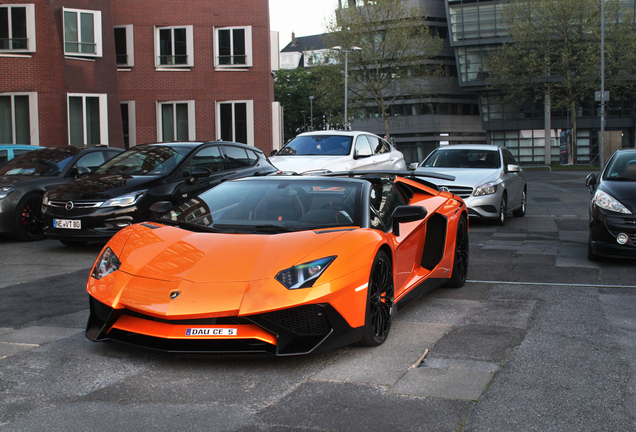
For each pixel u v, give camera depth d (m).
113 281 3.65
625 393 3.07
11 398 3.02
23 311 4.85
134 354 3.71
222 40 25.80
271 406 2.91
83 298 5.33
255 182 4.74
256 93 25.92
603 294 5.39
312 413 2.82
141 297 3.45
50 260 7.48
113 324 3.62
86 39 21.88
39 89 20.88
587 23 42.62
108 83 22.56
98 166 9.38
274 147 26.80
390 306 4.12
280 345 3.38
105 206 7.68
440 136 67.44
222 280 3.44
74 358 3.64
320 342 3.41
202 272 3.52
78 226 7.70
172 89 25.78
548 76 47.53
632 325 4.35
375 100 48.44
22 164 9.87
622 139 56.31
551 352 3.74
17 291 5.64
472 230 10.33
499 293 5.50
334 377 3.31
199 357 3.38
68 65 21.48
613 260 7.19
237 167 9.52
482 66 56.53
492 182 10.65
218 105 25.98
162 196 8.00
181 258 3.68
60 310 4.89
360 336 3.65
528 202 16.50
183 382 3.24
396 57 46.72
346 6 47.28
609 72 42.81
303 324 3.44
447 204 5.60
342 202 4.33
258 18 25.70
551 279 6.11
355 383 3.22
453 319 4.59
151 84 25.73
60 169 9.67
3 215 8.84
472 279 6.18
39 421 2.74
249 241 3.78
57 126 21.11
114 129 22.69
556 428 2.67
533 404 2.93
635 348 3.81
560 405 2.92
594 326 4.33
